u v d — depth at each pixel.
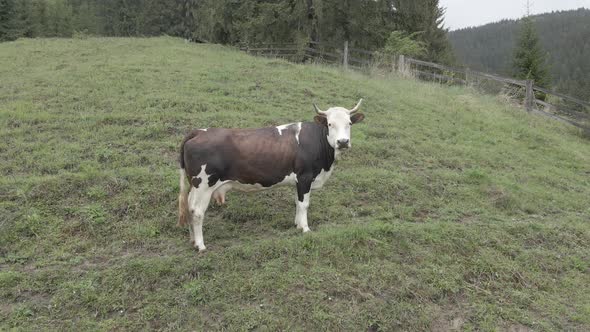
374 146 9.47
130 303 5.03
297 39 20.03
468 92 16.00
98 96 10.88
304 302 5.08
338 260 5.79
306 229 6.44
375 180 8.08
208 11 22.64
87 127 9.12
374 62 18.33
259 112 10.53
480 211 7.59
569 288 5.88
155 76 12.78
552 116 15.39
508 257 6.32
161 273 5.39
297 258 5.75
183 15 39.06
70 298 5.01
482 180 8.61
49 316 4.82
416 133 10.80
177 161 8.05
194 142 5.77
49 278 5.27
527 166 10.05
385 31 21.31
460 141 10.88
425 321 5.09
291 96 12.02
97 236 6.13
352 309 5.09
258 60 16.38
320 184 6.50
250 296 5.17
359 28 21.03
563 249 6.67
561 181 9.48
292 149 6.10
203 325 4.81
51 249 5.83
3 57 15.48
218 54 17.11
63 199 6.72
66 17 50.44
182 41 20.38
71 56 15.80
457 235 6.54
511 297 5.59
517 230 6.95
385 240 6.23
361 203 7.51
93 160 7.85
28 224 6.12
